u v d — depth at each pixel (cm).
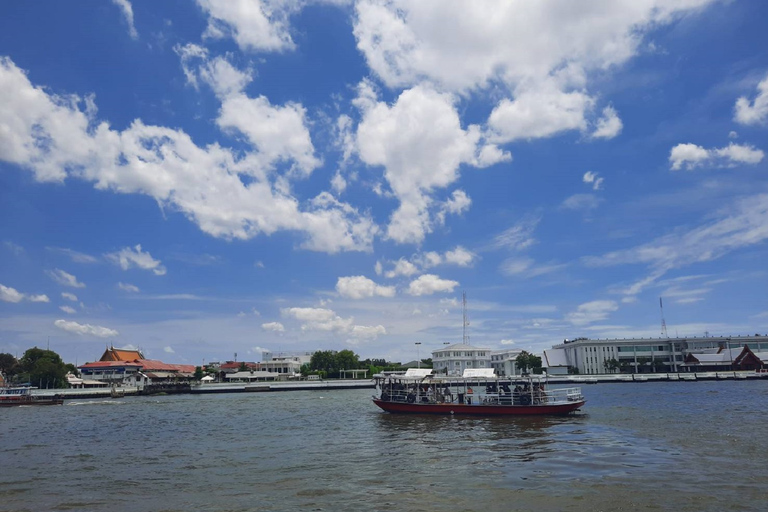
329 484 2892
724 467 3053
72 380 14688
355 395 11988
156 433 5309
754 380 14362
